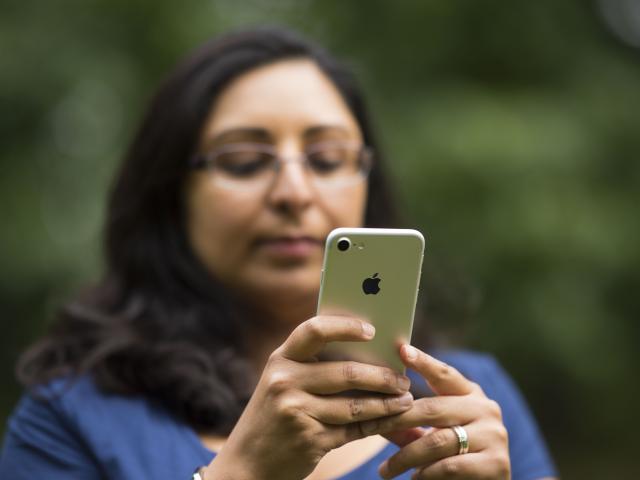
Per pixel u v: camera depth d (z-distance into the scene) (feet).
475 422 5.60
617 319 21.20
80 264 19.04
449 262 11.35
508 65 22.16
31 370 7.54
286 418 5.10
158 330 7.63
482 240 18.85
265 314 8.04
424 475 5.62
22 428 7.20
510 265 19.30
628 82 22.94
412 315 5.43
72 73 20.56
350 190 7.87
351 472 6.72
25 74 20.42
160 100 8.15
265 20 21.29
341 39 22.12
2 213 20.10
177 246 8.01
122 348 7.23
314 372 5.17
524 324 19.79
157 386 7.08
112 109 21.11
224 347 7.60
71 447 7.02
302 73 8.02
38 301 20.20
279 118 7.63
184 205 8.03
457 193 18.92
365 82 20.43
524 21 22.16
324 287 5.30
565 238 18.80
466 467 5.49
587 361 20.22
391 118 20.43
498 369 9.12
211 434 6.99
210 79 7.77
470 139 18.99
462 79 21.88
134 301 7.93
